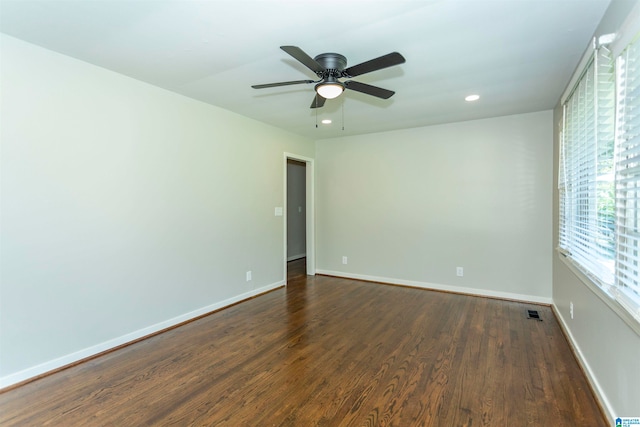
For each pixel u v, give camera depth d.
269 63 2.53
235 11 1.83
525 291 3.97
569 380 2.22
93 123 2.59
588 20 1.92
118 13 1.86
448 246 4.43
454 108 3.68
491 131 4.11
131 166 2.86
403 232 4.75
